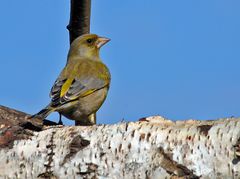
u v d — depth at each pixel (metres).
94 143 10.48
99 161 10.40
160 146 9.98
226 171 9.41
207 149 9.59
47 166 10.77
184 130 9.92
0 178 11.04
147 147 10.09
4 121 12.09
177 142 9.87
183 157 9.76
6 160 11.03
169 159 9.87
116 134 10.39
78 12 14.34
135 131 10.27
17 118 12.27
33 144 10.95
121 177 10.21
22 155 10.95
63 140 10.77
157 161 9.96
